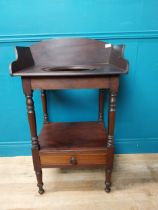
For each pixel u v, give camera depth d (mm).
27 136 1424
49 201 1062
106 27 1155
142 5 1109
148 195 1091
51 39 1092
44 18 1128
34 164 1026
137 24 1151
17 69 861
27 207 1030
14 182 1202
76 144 1030
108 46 1095
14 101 1315
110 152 993
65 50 1107
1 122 1366
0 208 1027
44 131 1182
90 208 1014
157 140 1451
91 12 1121
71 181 1203
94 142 1049
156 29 1163
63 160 1010
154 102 1342
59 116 1380
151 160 1396
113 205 1027
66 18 1132
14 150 1445
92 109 1364
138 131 1432
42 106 1302
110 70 833
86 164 1025
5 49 1182
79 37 1147
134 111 1367
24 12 1110
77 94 1316
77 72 792
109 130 948
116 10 1120
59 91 1304
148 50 1204
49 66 1067
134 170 1291
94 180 1209
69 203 1048
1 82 1258
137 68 1246
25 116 1362
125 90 1305
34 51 1092
